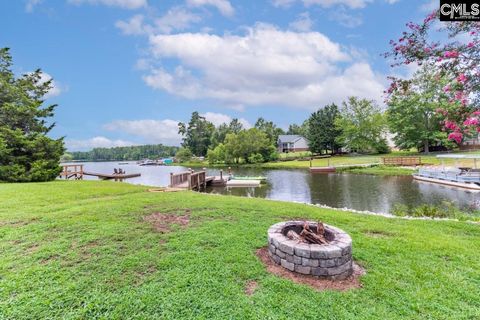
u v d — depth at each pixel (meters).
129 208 5.92
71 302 2.43
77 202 6.70
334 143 42.16
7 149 12.30
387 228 4.97
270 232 3.58
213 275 2.95
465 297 2.61
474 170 15.14
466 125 3.98
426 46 4.06
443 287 2.79
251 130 42.69
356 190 14.27
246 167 36.78
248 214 5.80
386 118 34.88
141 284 2.75
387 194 12.81
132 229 4.45
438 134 28.23
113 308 2.36
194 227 4.71
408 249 3.83
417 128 30.39
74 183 11.19
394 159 25.20
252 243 3.95
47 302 2.40
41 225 4.55
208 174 27.81
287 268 3.11
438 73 4.18
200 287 2.70
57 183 11.07
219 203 6.93
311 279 2.92
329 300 2.52
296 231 3.84
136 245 3.76
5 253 3.44
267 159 41.75
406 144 31.64
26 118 13.88
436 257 3.57
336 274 2.94
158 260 3.28
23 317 2.22
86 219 4.95
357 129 37.75
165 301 2.46
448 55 3.80
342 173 22.83
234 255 3.47
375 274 3.06
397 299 2.57
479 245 4.10
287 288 2.71
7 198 7.00
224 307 2.38
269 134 56.03
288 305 2.43
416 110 29.12
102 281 2.78
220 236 4.21
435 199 11.23
